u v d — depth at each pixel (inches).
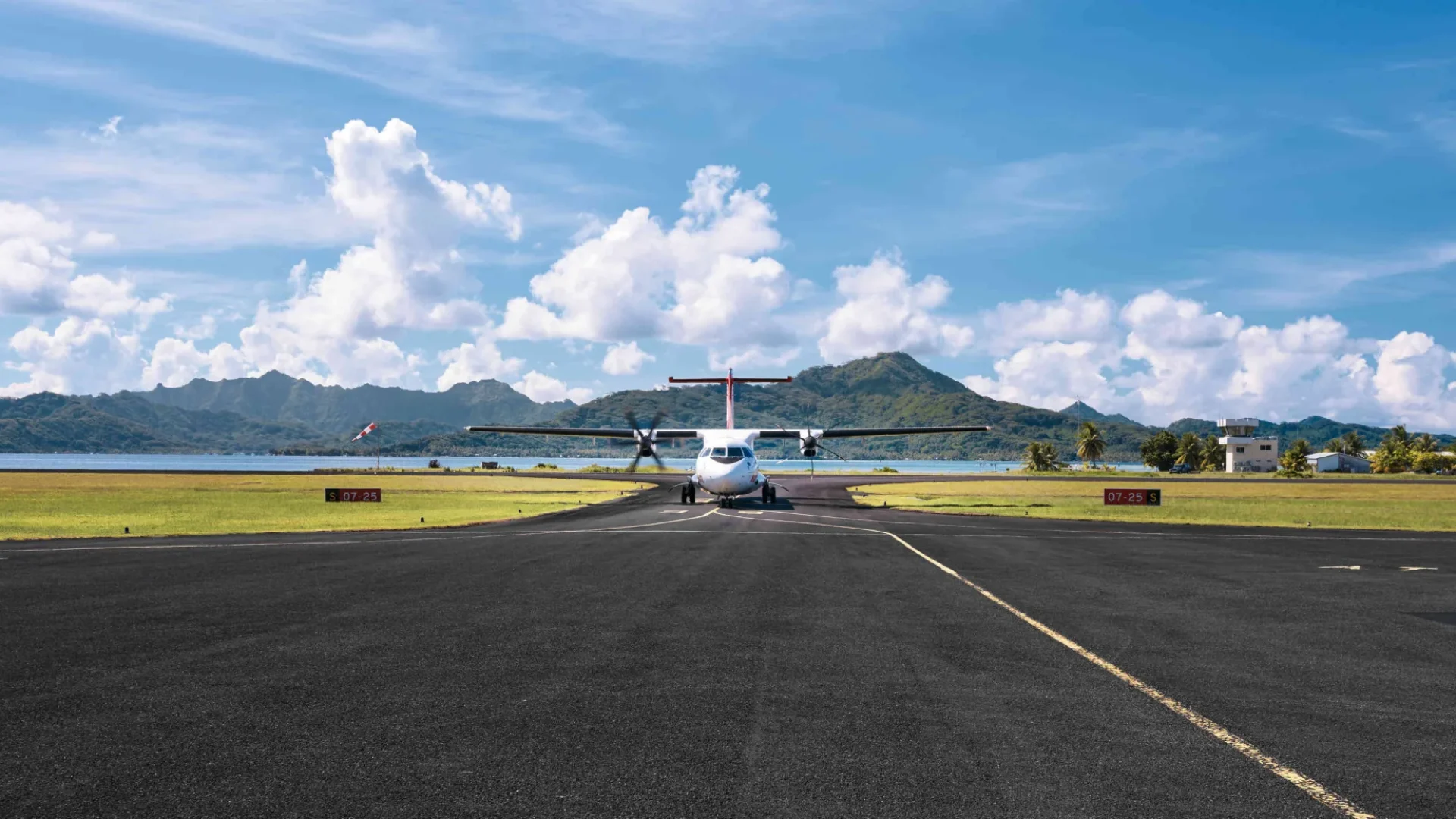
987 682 289.4
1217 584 546.6
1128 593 502.9
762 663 316.5
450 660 319.3
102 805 180.5
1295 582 556.1
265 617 409.4
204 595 478.6
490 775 198.8
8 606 441.1
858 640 359.9
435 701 261.4
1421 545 844.0
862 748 219.5
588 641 355.6
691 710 253.8
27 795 185.9
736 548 770.2
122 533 937.5
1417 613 436.8
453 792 188.4
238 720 241.1
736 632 375.2
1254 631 385.7
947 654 333.7
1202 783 195.0
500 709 253.4
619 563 642.2
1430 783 196.1
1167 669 309.9
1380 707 260.8
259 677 291.1
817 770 202.7
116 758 210.4
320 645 345.7
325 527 1037.8
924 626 394.3
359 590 501.7
